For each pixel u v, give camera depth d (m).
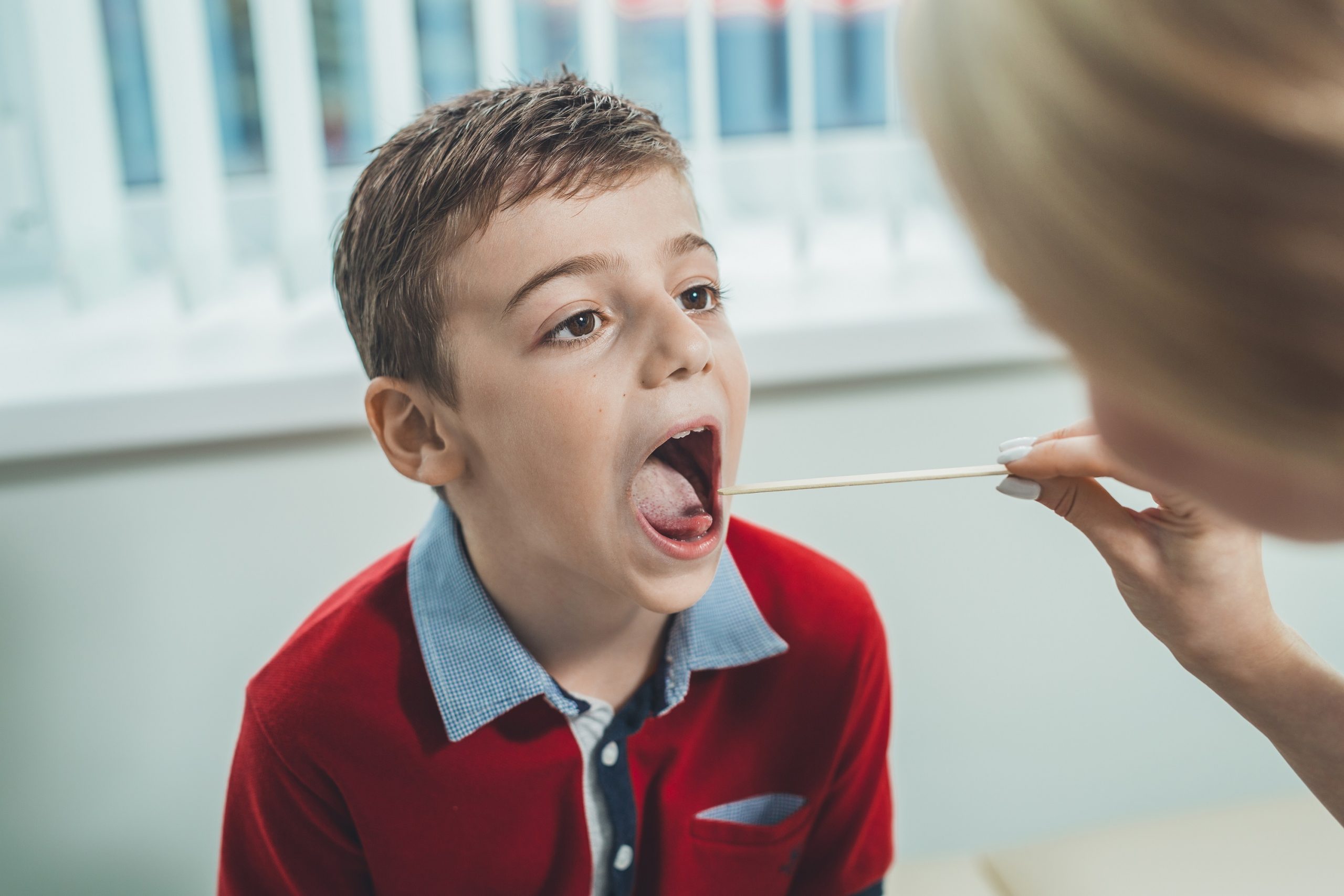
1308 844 0.89
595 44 1.29
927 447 1.33
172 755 1.23
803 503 1.32
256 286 1.42
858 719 0.73
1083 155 0.29
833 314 1.29
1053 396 1.34
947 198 0.34
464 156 0.55
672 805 0.66
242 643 1.23
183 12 1.21
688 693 0.66
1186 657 0.61
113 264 1.29
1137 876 0.88
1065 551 1.34
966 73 0.32
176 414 1.16
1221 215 0.27
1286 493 0.33
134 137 1.31
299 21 1.23
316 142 1.28
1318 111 0.26
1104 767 1.35
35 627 1.19
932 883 0.93
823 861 0.78
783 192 1.40
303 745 0.63
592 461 0.55
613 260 0.54
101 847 1.23
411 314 0.58
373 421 0.63
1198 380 0.29
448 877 0.65
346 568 1.24
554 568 0.61
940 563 1.34
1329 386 0.28
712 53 1.33
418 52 1.29
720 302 0.60
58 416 1.13
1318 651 1.36
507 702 0.62
